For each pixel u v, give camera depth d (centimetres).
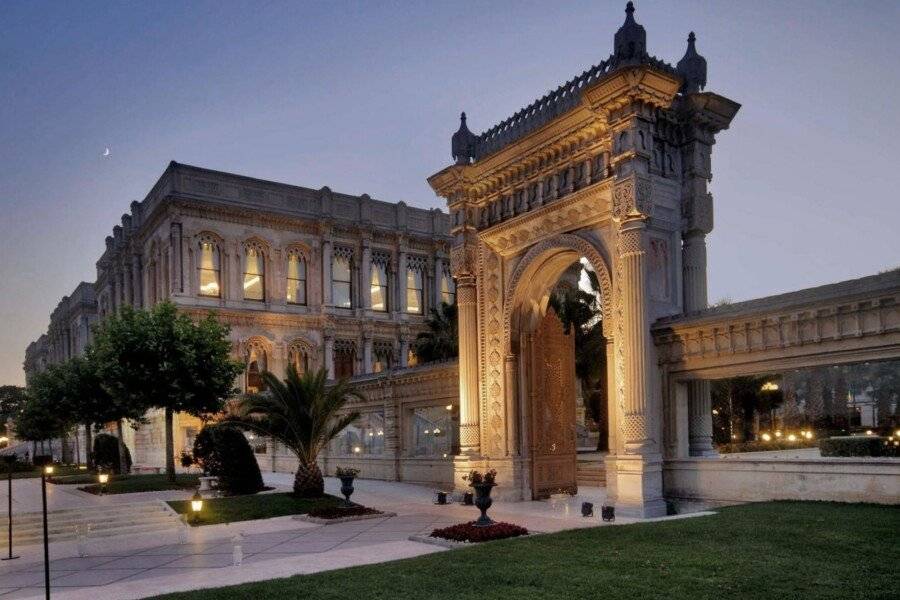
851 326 1468
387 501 2319
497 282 2309
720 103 1909
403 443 3069
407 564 1145
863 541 1095
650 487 1705
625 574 981
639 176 1784
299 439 2359
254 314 4628
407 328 5303
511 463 2200
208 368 3088
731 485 1677
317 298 4966
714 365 1694
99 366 3136
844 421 2017
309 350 4881
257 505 2170
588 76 1981
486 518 1514
